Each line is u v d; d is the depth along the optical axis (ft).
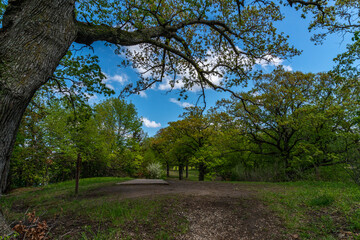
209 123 75.77
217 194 23.70
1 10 20.63
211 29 23.36
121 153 73.67
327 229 12.42
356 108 43.09
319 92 55.57
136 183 35.73
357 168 27.99
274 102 54.54
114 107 80.02
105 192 26.94
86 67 20.21
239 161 75.87
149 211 16.05
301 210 16.44
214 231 13.26
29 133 44.09
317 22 27.78
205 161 71.92
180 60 24.61
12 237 8.24
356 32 20.33
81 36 11.42
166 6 19.25
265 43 20.18
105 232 11.81
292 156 52.26
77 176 27.12
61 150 48.88
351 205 16.20
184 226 13.64
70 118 23.48
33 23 8.43
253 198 21.07
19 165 44.14
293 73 57.16
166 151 98.22
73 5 10.13
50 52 8.87
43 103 44.47
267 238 12.11
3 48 7.84
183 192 25.35
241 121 58.80
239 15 18.53
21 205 21.85
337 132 45.73
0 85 7.47
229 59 23.20
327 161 45.70
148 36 15.21
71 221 13.91
